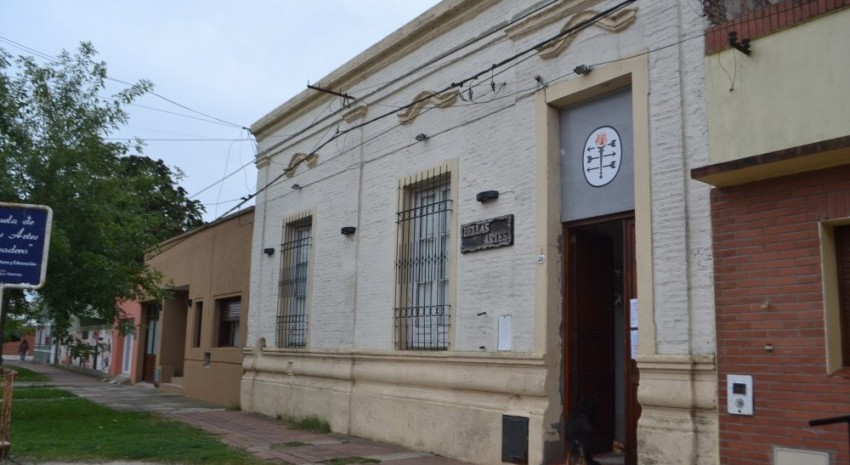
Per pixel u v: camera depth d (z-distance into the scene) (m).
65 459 9.44
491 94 10.18
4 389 9.94
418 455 10.11
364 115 13.07
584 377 9.02
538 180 9.22
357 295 12.53
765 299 6.69
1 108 13.49
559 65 9.17
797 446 6.32
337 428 12.37
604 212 8.66
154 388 23.62
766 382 6.60
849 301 6.36
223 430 12.64
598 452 9.05
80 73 14.59
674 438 7.18
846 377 6.09
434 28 11.44
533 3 9.72
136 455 9.78
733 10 7.85
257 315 16.09
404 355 11.01
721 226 7.12
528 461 8.74
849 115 6.32
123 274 14.48
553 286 8.98
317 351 13.35
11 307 14.82
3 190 13.08
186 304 24.38
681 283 7.41
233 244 18.53
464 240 10.23
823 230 6.41
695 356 7.17
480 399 9.70
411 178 11.53
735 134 7.10
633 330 8.10
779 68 6.84
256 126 17.11
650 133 7.93
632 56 8.24
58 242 12.81
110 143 14.76
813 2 6.66
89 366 34.41
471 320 9.95
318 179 14.38
